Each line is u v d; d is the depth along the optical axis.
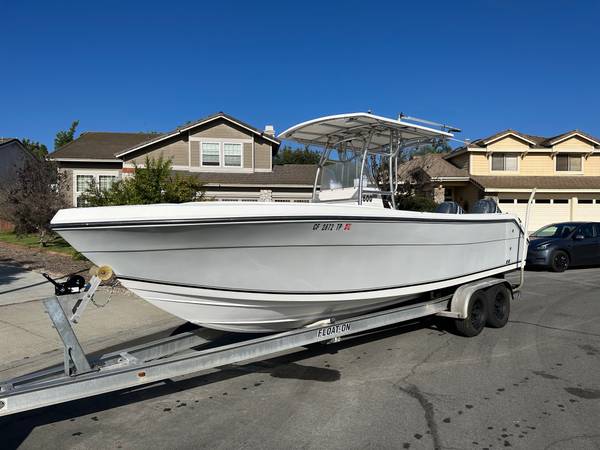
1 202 19.44
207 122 23.38
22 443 3.81
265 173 23.89
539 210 25.27
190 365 4.20
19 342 6.28
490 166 26.14
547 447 3.64
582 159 26.61
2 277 11.20
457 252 6.46
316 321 5.48
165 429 4.02
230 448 3.68
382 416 4.21
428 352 6.09
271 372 5.40
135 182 11.42
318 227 4.67
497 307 7.23
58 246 17.73
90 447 3.73
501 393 4.72
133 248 4.13
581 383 4.99
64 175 19.48
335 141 6.99
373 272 5.40
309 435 3.87
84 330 6.91
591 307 8.79
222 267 4.46
